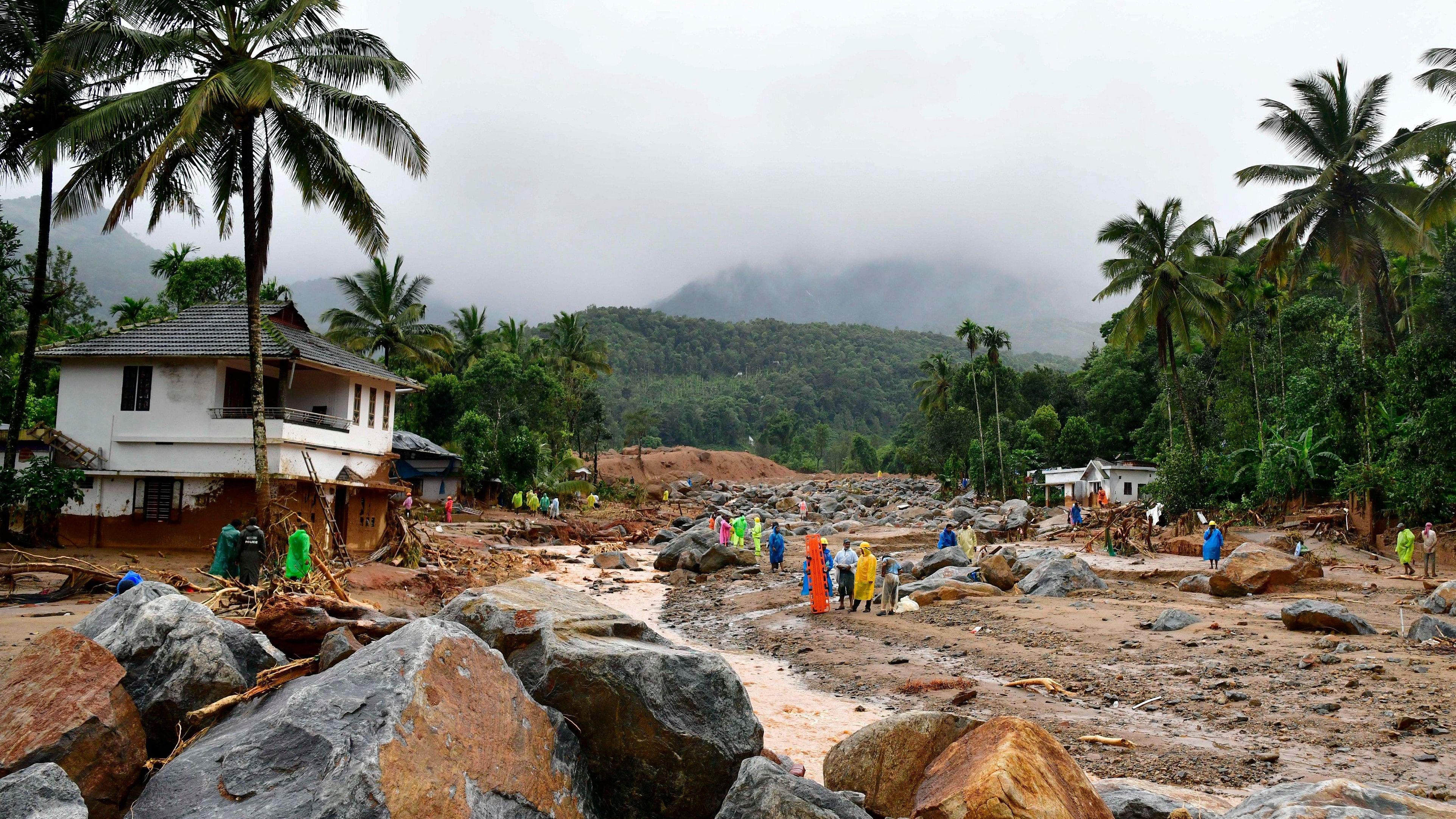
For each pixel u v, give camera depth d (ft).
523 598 25.23
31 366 85.30
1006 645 59.06
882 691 48.85
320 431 96.37
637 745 21.25
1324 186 124.57
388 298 197.98
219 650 20.70
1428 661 46.50
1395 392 114.93
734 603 88.84
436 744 15.98
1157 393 264.31
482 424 194.29
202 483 91.25
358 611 30.48
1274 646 52.65
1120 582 89.25
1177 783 31.53
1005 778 17.99
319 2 73.10
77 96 82.53
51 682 17.20
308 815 13.97
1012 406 322.75
